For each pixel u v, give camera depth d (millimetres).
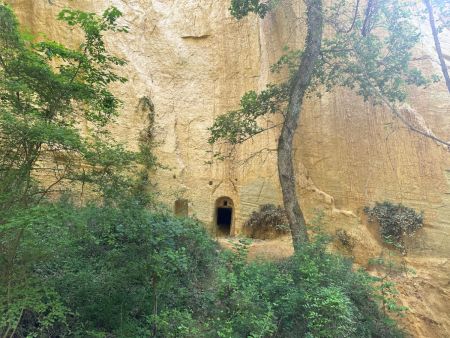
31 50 5738
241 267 7688
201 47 17641
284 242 12922
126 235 6234
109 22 6141
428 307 10398
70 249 6113
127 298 6379
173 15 18078
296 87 11094
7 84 4809
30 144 4895
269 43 16250
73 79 5695
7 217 4629
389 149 12953
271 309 6633
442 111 13055
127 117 15734
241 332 6160
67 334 5652
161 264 6160
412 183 12414
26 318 5621
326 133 13977
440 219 11867
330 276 7781
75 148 5191
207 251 9164
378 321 8023
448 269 11227
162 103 16688
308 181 13688
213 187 15938
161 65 17312
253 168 15453
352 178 13250
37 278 5410
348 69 11555
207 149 16344
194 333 5992
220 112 16797
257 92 16219
